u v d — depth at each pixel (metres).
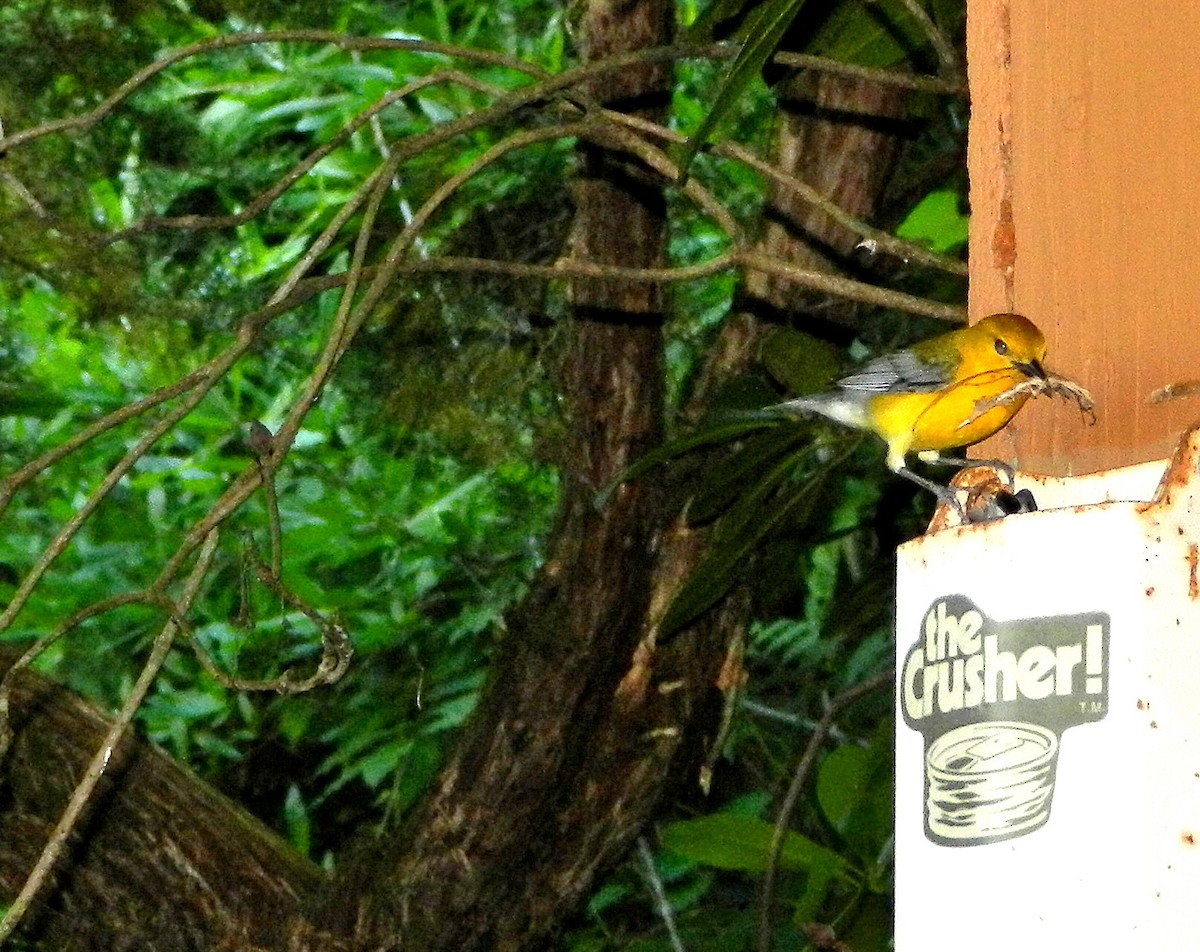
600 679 8.90
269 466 6.44
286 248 11.57
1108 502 4.12
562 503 9.12
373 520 11.35
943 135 11.59
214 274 11.89
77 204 11.40
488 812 8.85
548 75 7.48
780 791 11.18
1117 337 4.92
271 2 11.69
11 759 8.72
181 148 11.59
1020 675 4.11
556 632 8.91
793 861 7.96
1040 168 5.22
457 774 8.94
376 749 11.45
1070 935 3.94
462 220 11.23
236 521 11.60
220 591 11.92
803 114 9.13
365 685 11.32
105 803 8.74
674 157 9.47
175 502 12.79
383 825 10.24
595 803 8.92
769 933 7.90
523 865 8.94
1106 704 3.95
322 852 12.52
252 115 11.53
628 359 8.99
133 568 11.86
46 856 6.04
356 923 8.84
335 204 11.34
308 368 11.79
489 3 12.45
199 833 8.91
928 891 4.29
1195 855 3.87
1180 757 3.90
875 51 8.55
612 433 8.98
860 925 7.90
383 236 11.12
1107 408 4.94
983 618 4.20
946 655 4.29
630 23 9.13
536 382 11.20
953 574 4.29
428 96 11.14
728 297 11.68
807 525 8.94
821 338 9.28
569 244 9.88
